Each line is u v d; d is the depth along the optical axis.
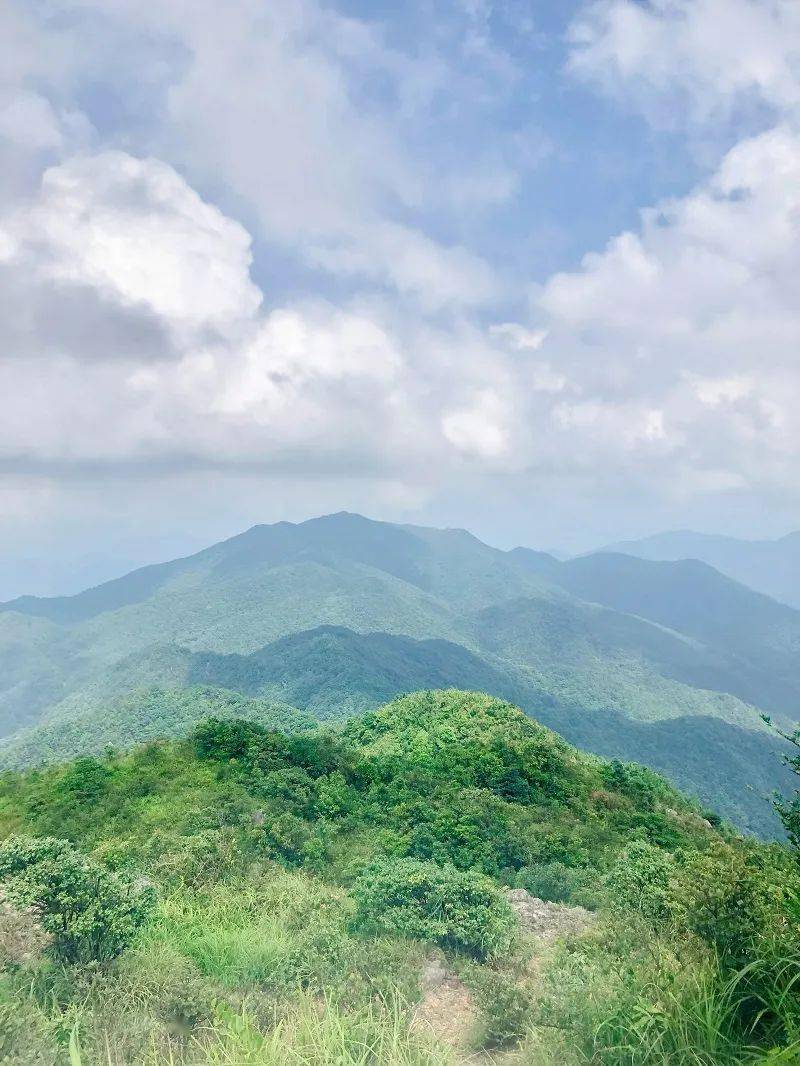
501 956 8.52
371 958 7.84
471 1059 5.62
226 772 29.23
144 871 14.10
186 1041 5.51
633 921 8.15
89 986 6.37
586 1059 4.29
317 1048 4.61
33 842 8.09
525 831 24.66
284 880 13.71
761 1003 4.21
